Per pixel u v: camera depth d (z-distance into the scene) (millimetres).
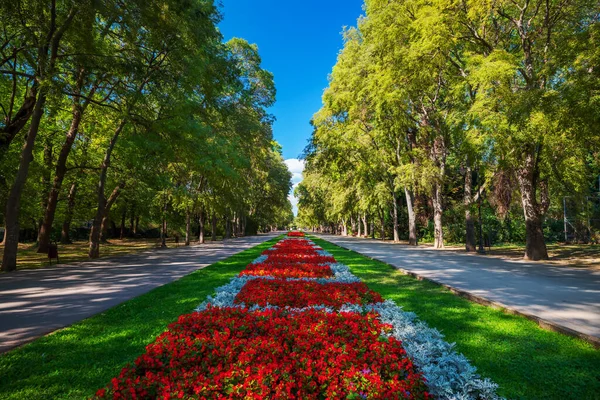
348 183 40906
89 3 12750
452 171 30406
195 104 19406
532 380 3791
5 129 16016
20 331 5605
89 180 27062
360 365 3676
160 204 28531
